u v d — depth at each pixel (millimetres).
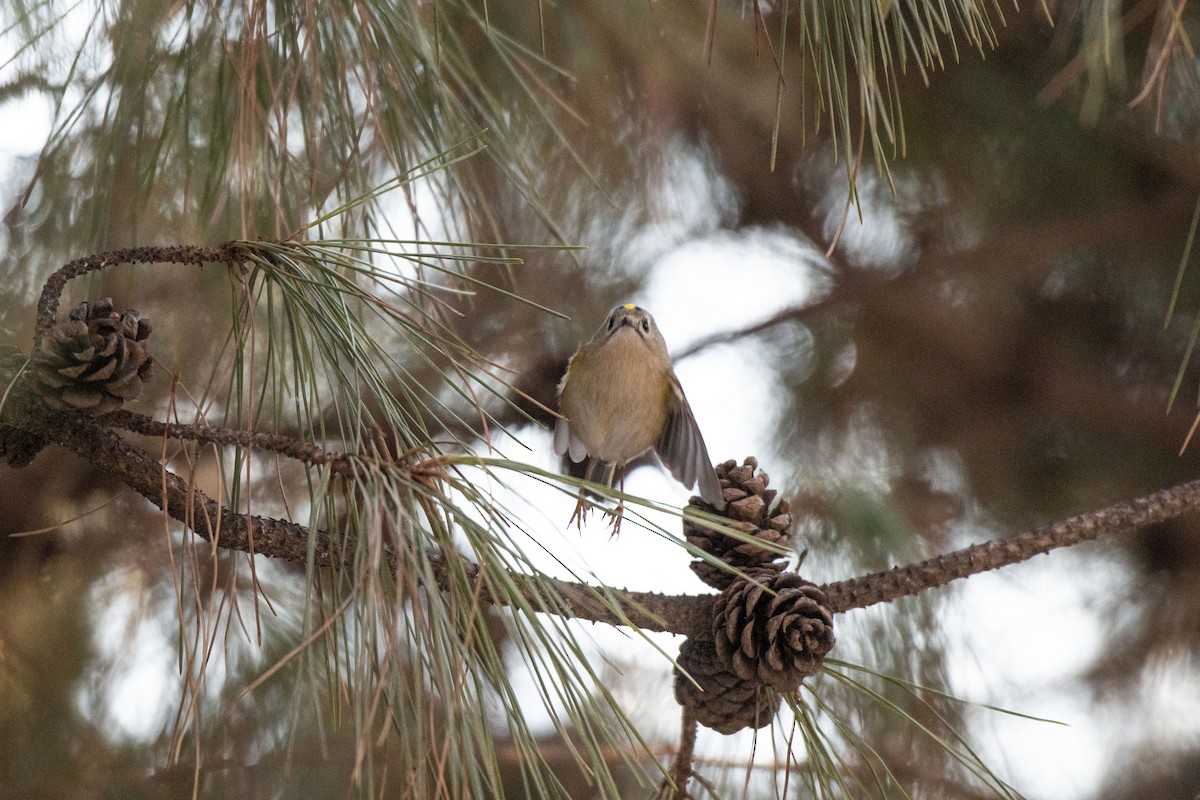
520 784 6961
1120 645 9336
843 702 6746
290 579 7121
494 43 4570
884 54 3488
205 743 6230
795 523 7332
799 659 3963
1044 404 9336
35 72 5012
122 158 4902
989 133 8461
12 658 6352
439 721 3885
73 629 6492
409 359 7820
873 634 7031
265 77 4434
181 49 4559
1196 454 9227
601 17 6410
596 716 3066
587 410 7477
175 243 5188
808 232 9180
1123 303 9383
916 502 8664
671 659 3150
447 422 8070
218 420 6598
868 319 9258
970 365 9328
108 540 6809
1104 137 8430
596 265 8703
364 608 3109
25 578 6633
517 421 8711
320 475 3334
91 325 3768
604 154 7738
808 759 4062
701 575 4367
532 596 3514
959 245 9156
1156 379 9367
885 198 8977
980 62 8102
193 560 3281
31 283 5754
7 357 3768
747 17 6723
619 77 7195
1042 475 9453
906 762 6926
